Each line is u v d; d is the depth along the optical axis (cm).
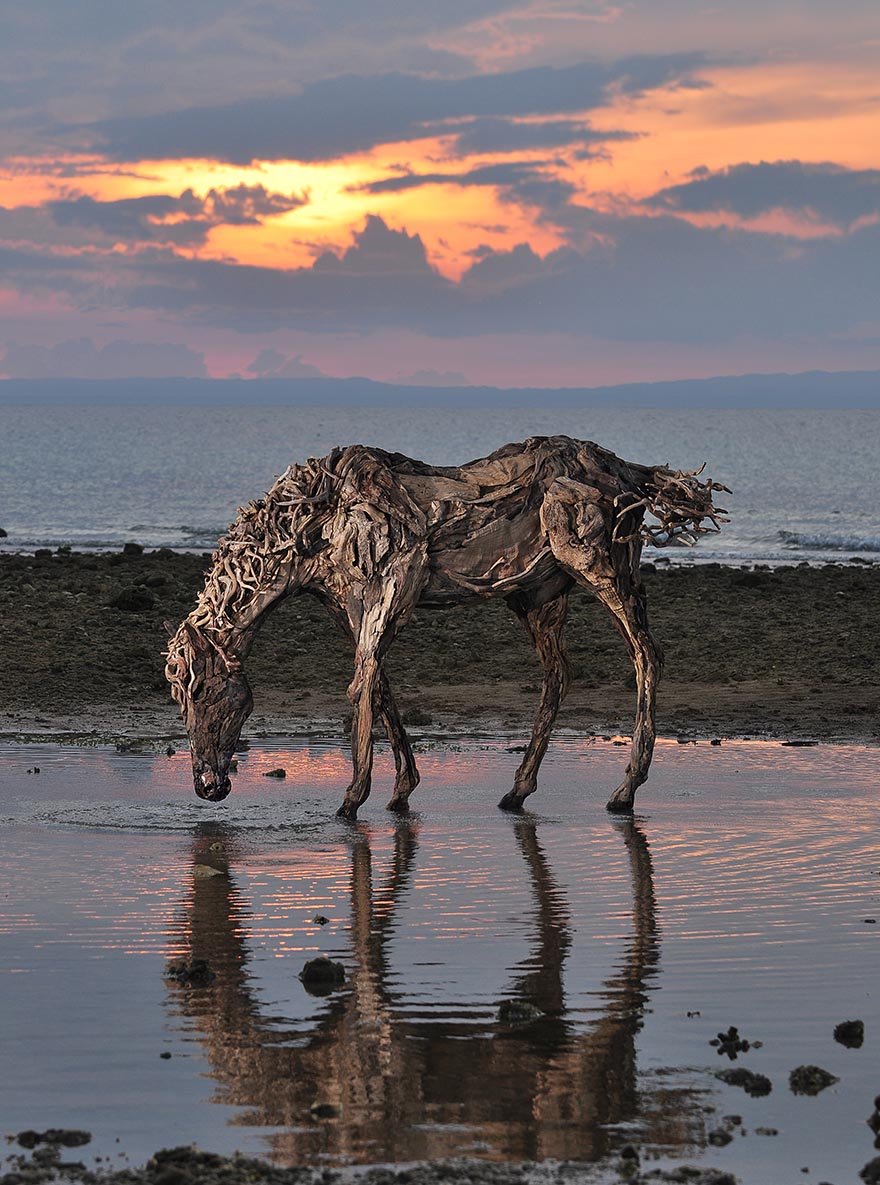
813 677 2581
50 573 3634
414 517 1600
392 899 1234
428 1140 778
